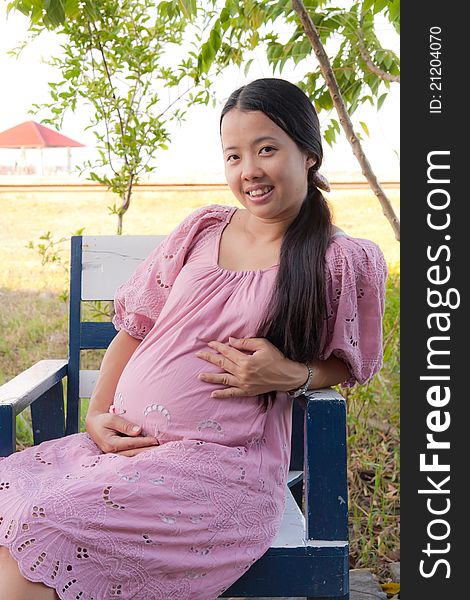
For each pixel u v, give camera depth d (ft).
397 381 11.08
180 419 5.90
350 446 10.73
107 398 6.66
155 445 5.95
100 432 6.11
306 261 5.92
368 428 11.16
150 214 16.49
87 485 5.27
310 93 9.89
